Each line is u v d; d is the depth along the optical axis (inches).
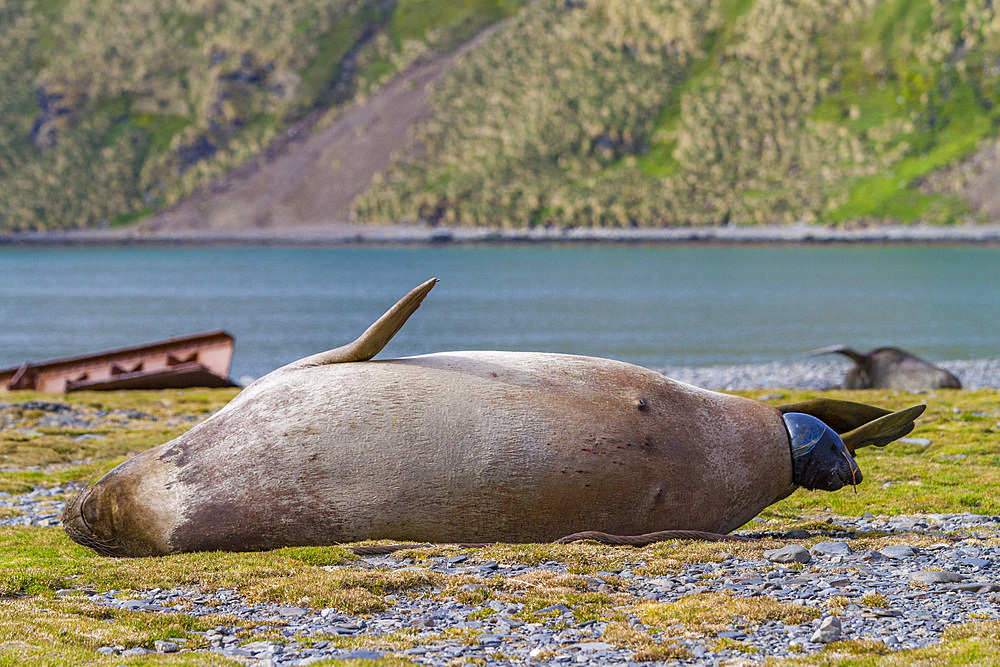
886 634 386.6
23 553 580.7
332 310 5083.7
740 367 2549.2
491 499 556.1
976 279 7322.8
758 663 352.2
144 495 565.3
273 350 3272.6
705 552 538.6
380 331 585.9
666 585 475.5
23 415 1296.8
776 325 4074.8
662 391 607.8
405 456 555.2
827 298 5649.6
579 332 3814.0
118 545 571.2
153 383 1823.3
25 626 394.3
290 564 506.3
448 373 585.6
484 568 503.2
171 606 439.2
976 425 1055.6
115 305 5570.9
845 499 730.2
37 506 752.3
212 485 561.0
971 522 642.8
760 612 415.5
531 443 561.0
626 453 570.9
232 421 581.6
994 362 2464.3
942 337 3526.1
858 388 1756.9
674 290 6471.5
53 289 7126.0
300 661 359.9
